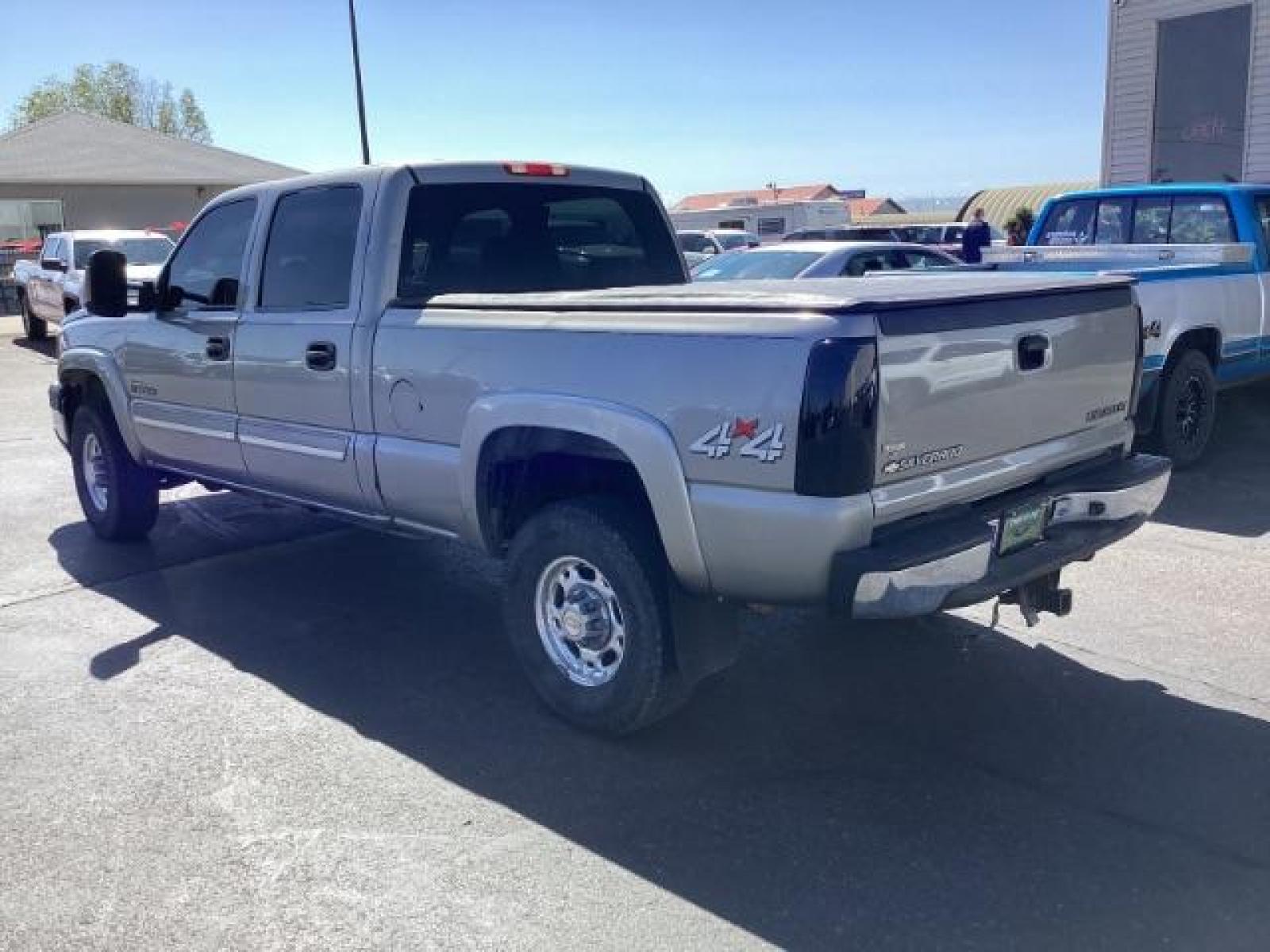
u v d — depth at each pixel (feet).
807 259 35.14
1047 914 10.52
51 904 10.98
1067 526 14.28
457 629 18.24
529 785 13.12
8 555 22.70
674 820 12.29
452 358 14.61
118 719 15.03
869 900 10.80
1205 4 46.93
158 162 119.96
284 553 22.50
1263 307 28.53
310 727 14.71
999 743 13.89
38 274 64.44
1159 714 14.60
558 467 14.58
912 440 11.86
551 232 18.25
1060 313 13.82
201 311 19.13
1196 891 10.84
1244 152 46.32
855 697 15.26
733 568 12.17
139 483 22.75
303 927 10.55
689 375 12.09
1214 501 24.63
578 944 10.23
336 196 16.84
